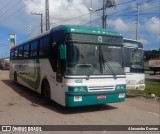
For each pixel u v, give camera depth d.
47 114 9.84
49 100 11.80
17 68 19.59
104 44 10.41
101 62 10.23
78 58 9.80
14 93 15.58
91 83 9.87
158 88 18.58
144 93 15.66
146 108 11.31
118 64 10.68
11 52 22.41
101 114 9.93
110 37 10.59
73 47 9.77
